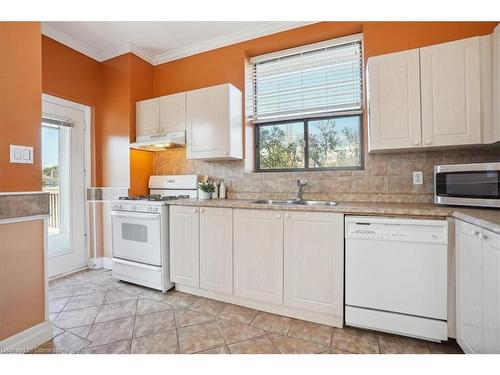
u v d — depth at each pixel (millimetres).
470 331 1352
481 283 1239
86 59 3094
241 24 2617
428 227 1571
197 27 2678
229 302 2213
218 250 2205
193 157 2711
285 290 1939
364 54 2240
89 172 3207
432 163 2062
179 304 2193
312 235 1852
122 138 3092
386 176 2201
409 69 1815
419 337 1604
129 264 2588
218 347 1605
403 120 1831
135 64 3111
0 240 1504
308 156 2660
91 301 2252
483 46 1647
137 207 2559
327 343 1639
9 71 1565
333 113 2492
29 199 1633
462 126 1686
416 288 1596
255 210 2043
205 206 2260
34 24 1705
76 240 3092
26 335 1588
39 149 1719
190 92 2744
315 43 2604
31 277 1640
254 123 2873
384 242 1662
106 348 1597
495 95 1608
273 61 2836
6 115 1546
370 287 1699
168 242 2490
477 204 1577
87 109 3191
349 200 2320
